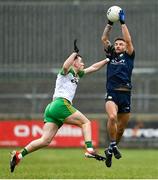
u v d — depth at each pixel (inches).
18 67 3939.5
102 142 3703.3
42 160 2743.6
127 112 1768.0
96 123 3718.0
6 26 4003.4
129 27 3991.1
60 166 2391.7
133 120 3710.6
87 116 3727.9
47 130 1640.0
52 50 4010.8
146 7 3991.1
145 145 3705.7
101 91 3892.7
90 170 2194.9
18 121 3718.0
